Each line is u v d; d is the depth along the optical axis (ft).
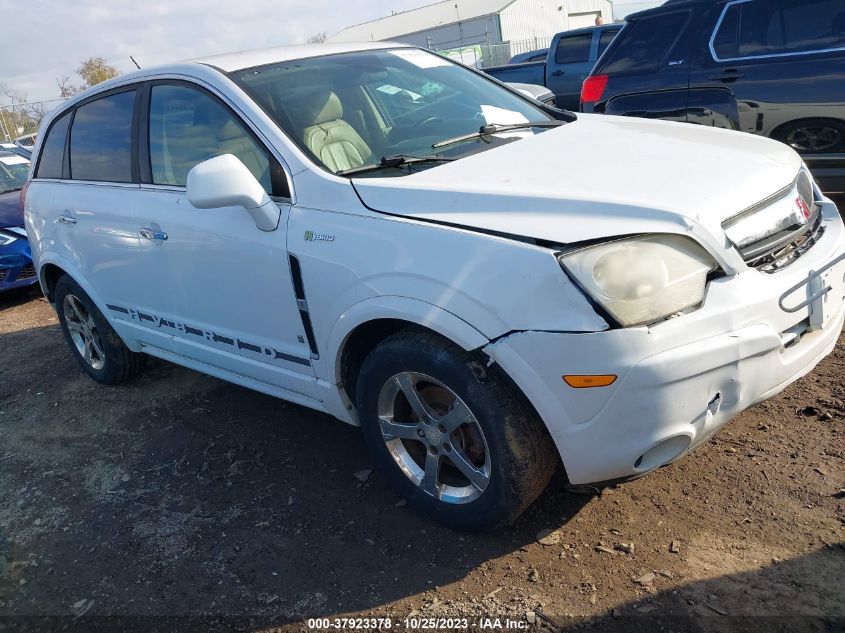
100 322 15.07
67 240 14.44
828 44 17.48
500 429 8.19
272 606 8.63
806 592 7.54
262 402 14.06
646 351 7.32
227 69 11.50
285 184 10.04
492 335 7.84
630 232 7.61
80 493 11.87
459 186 8.76
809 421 10.47
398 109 11.68
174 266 11.84
